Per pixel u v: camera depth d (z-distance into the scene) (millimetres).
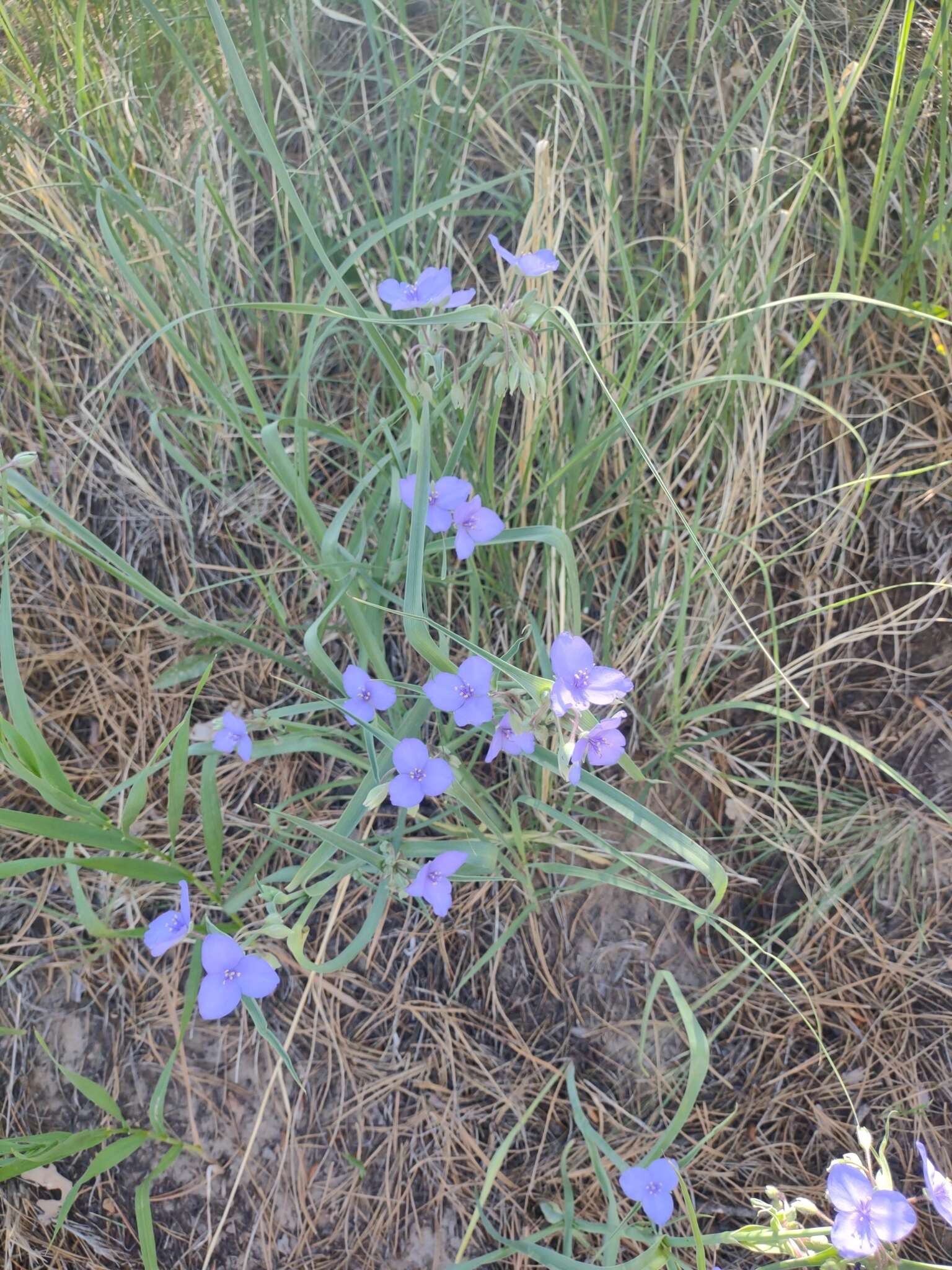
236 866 575
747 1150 560
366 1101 562
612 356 565
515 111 587
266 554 600
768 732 596
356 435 580
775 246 561
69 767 587
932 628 589
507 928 565
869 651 594
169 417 594
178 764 465
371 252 579
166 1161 521
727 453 575
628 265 526
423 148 558
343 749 516
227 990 393
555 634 568
